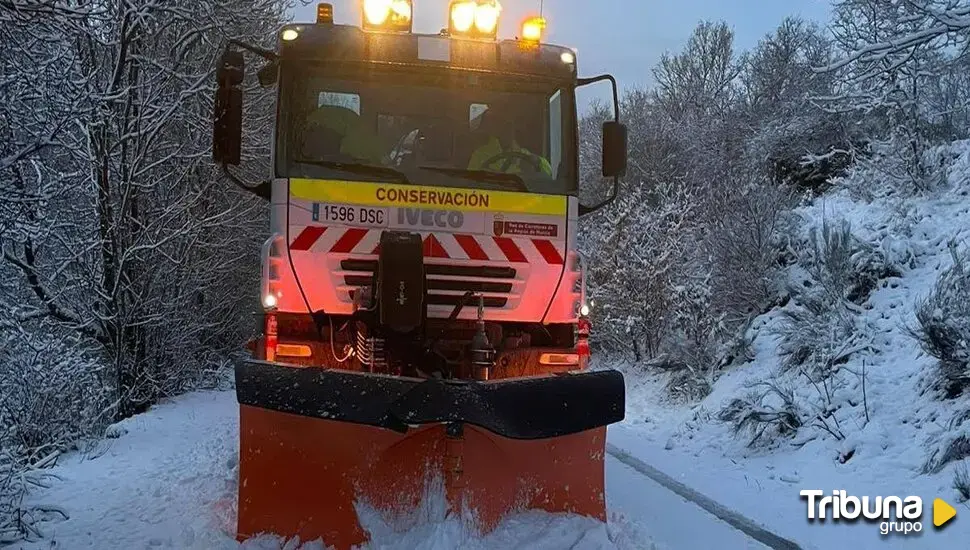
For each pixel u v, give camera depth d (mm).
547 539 5000
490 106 6238
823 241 11836
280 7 14602
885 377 9109
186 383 14258
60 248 11094
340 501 4969
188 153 12375
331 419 4809
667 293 14281
